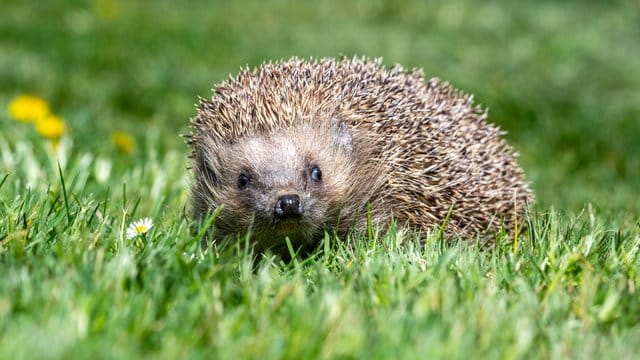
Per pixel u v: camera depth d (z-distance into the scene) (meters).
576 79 17.50
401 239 6.62
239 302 5.20
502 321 4.88
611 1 25.09
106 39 17.48
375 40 19.94
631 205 9.27
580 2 25.19
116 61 15.83
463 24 22.22
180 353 4.36
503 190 8.05
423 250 7.11
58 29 17.98
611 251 6.16
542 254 6.03
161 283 5.11
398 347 4.49
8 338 4.34
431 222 7.49
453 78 15.71
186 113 13.35
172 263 5.42
